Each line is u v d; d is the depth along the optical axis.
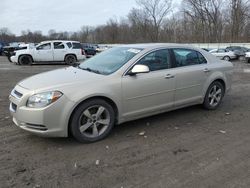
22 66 19.08
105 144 4.65
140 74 5.12
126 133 5.11
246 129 5.36
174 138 4.90
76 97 4.44
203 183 3.52
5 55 32.00
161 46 5.58
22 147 4.54
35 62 20.20
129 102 5.03
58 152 4.36
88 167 3.92
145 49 5.36
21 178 3.66
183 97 5.82
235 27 63.44
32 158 4.18
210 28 66.94
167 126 5.48
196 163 4.02
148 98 5.25
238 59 30.52
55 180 3.61
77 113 4.50
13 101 4.61
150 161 4.08
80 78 4.73
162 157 4.20
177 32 71.25
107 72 5.02
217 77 6.40
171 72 5.52
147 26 73.19
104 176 3.70
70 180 3.61
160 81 5.34
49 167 3.92
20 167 3.92
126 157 4.20
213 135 5.05
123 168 3.89
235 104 7.15
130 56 5.24
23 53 19.88
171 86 5.53
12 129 5.29
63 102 4.36
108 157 4.20
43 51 20.16
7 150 4.43
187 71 5.78
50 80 4.68
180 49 5.87
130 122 5.66
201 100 6.25
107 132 4.86
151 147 4.54
